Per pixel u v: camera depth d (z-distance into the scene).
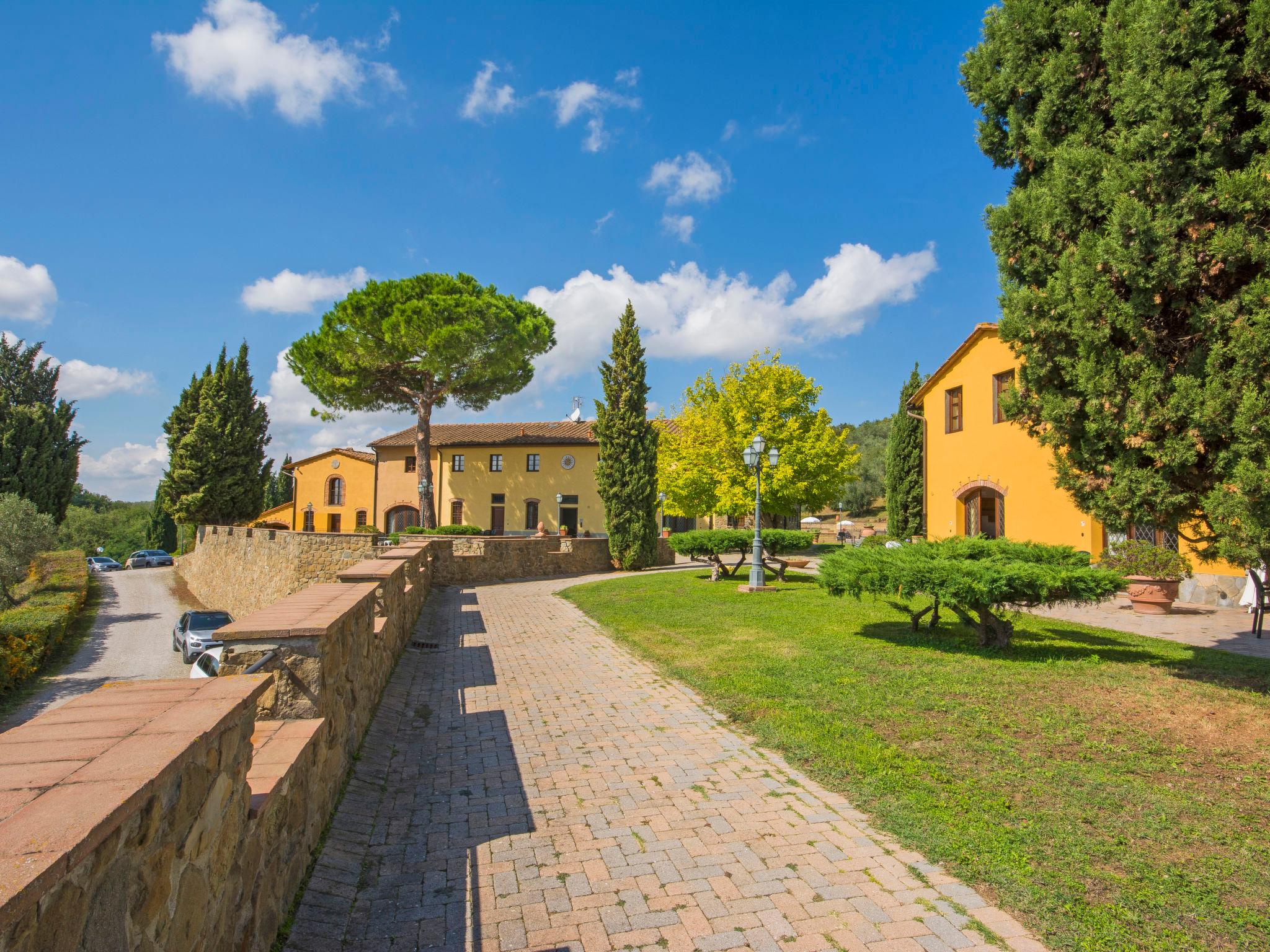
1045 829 3.93
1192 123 5.77
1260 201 5.41
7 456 32.59
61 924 1.32
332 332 30.20
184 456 40.53
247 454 42.34
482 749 5.57
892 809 4.23
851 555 9.31
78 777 1.60
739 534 17.88
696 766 5.12
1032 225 6.96
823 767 4.96
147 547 63.75
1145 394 6.00
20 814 1.39
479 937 3.01
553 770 5.07
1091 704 6.20
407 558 11.20
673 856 3.76
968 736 5.48
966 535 17.81
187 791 1.94
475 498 40.41
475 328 29.73
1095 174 6.40
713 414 21.67
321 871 3.40
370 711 5.99
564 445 39.72
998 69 7.62
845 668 7.68
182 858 1.91
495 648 9.97
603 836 4.00
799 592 14.93
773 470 20.14
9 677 14.98
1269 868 3.51
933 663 7.84
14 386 34.00
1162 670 7.30
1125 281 6.12
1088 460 6.74
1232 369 5.59
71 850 1.26
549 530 39.47
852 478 23.80
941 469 19.53
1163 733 5.44
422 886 3.45
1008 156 7.73
